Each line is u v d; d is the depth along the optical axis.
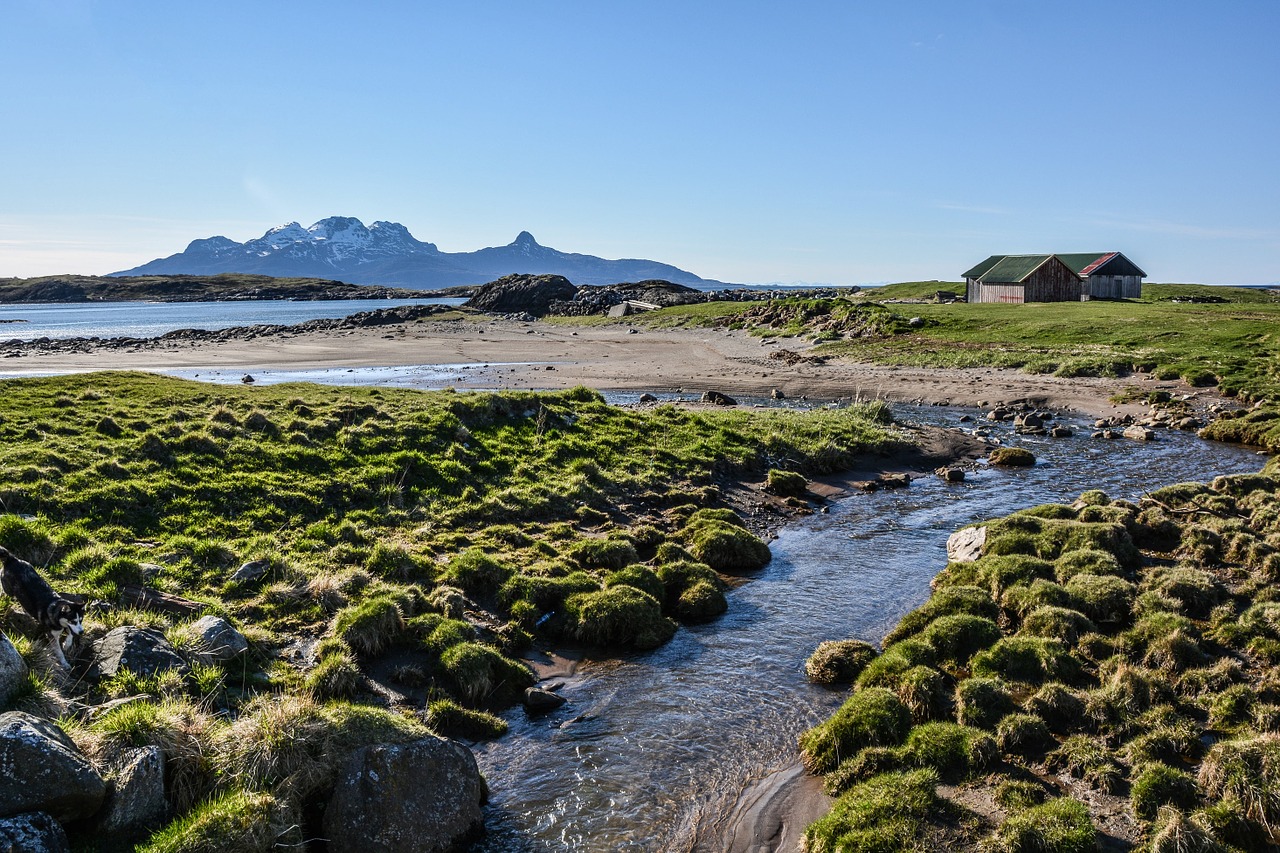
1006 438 46.91
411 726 12.70
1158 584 19.66
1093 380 65.19
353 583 19.19
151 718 11.16
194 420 30.08
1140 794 11.93
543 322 155.12
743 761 14.02
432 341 112.06
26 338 136.88
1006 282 115.62
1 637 11.25
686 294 191.12
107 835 9.77
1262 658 16.16
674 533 26.28
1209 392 58.47
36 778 9.26
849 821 11.52
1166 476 36.62
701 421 40.25
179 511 22.47
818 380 69.62
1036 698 14.65
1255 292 148.12
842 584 22.81
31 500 21.02
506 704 15.91
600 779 13.45
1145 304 104.25
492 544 23.45
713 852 11.66
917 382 67.00
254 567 19.14
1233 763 12.00
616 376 74.69
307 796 11.40
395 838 10.97
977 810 11.88
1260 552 21.80
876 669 16.25
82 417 29.00
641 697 16.28
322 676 14.98
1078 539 22.92
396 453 29.05
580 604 19.50
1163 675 15.66
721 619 20.34
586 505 27.72
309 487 25.33
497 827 12.16
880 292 169.00
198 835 9.75
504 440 33.34
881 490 34.38
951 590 19.97
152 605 16.31
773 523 29.14
